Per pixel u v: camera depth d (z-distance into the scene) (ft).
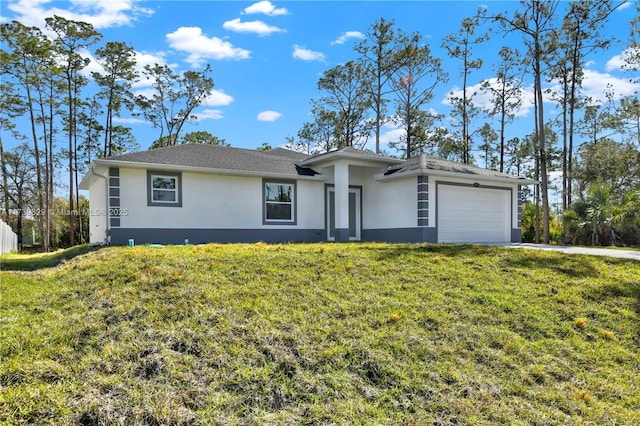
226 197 47.32
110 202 40.91
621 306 20.98
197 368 13.16
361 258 26.81
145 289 19.30
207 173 45.98
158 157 44.80
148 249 28.94
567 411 12.75
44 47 85.97
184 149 50.47
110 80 102.17
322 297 19.61
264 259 24.82
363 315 17.87
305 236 52.85
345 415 11.57
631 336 18.15
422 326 17.28
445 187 49.98
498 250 31.68
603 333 18.24
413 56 96.02
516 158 102.42
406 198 50.16
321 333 15.85
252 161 52.03
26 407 10.54
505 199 56.24
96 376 12.32
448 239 50.08
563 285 23.39
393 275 23.73
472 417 11.91
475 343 16.28
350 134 110.22
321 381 13.05
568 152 85.40
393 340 15.75
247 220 48.57
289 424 11.02
